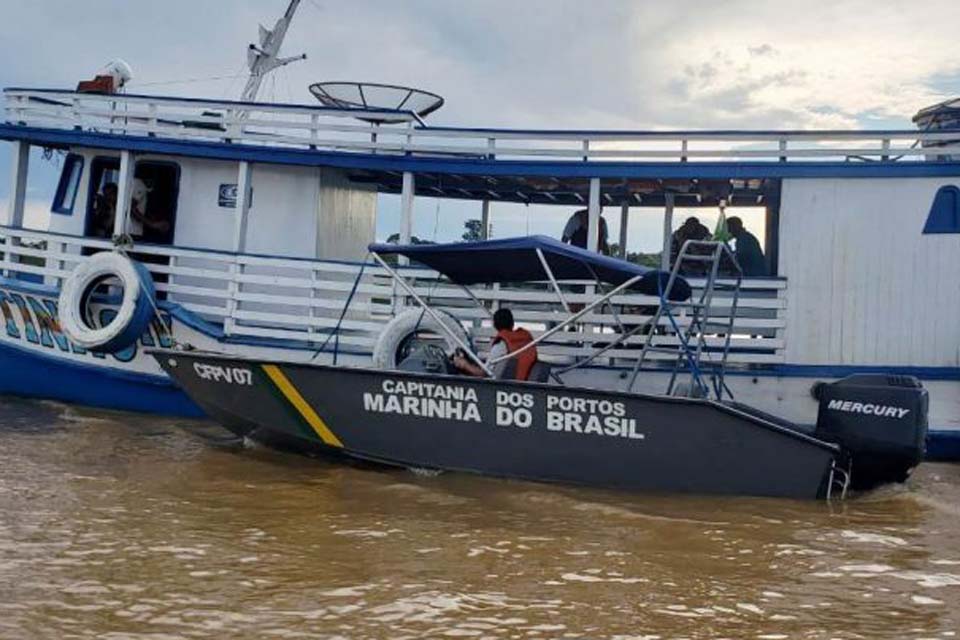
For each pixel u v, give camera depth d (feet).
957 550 24.23
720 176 37.76
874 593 20.71
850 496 30.32
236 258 39.37
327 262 39.32
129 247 39.17
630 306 38.14
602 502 28.40
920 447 30.17
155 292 39.17
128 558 21.06
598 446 29.63
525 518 26.22
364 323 38.58
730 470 29.30
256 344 39.06
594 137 38.55
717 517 27.02
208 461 31.60
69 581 19.43
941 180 36.83
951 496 30.83
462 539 23.79
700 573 21.75
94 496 26.22
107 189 42.19
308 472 30.81
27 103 41.32
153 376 39.32
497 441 30.32
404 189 40.11
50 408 39.65
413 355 35.58
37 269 40.06
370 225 47.16
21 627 16.99
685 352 32.45
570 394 29.43
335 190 42.86
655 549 23.58
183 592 19.13
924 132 36.94
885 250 37.11
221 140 40.75
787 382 37.19
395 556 22.11
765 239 42.39
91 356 39.81
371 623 17.92
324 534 23.71
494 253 31.99
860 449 30.63
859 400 30.91
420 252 32.40
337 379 31.30
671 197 42.91
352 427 31.55
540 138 38.99
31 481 27.45
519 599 19.53
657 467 29.45
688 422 29.04
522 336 33.37
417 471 31.27
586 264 31.58
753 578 21.50
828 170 37.17
